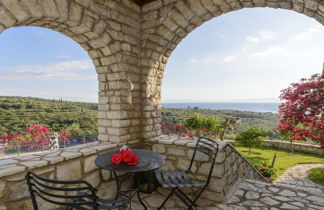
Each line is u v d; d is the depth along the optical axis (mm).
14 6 1553
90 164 2182
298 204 2301
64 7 1944
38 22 1982
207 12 2830
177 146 2762
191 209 2035
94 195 999
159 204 2309
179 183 1990
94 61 2836
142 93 3109
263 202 2355
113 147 2539
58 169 1838
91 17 2266
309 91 4523
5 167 1534
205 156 2500
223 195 2418
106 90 2840
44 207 1713
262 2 2547
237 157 3100
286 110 4953
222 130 6680
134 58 2986
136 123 3021
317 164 6801
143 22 3092
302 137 5133
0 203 1416
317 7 2064
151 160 1941
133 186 2686
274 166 6543
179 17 2840
